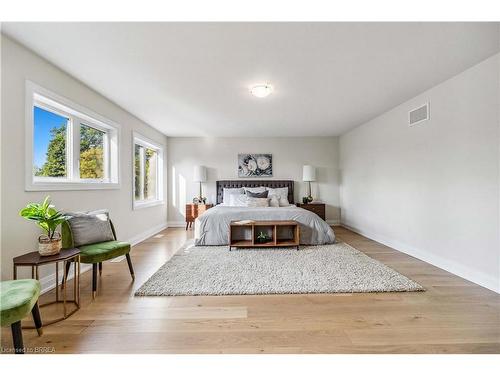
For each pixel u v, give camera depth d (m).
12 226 2.06
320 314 1.93
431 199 3.11
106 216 2.73
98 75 2.69
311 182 6.16
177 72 2.62
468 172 2.58
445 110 2.87
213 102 3.60
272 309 2.01
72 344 1.57
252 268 2.92
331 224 6.17
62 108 2.72
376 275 2.66
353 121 4.70
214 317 1.89
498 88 2.28
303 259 3.26
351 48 2.16
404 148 3.63
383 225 4.21
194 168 5.89
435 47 2.15
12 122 2.06
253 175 6.14
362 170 4.97
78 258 2.05
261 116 4.35
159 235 5.05
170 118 4.45
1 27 1.86
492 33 1.95
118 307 2.05
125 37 1.98
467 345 1.56
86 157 3.27
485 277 2.41
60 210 2.59
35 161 2.53
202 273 2.76
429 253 3.15
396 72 2.64
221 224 4.06
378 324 1.78
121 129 3.87
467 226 2.60
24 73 2.15
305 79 2.82
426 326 1.75
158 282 2.51
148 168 5.41
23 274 2.15
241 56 2.29
